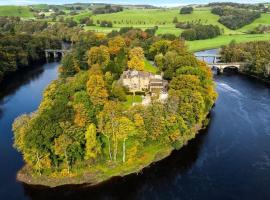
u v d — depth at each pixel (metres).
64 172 137.50
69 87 174.88
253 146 166.12
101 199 129.50
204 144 166.50
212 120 193.25
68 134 136.12
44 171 139.00
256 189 135.38
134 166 144.50
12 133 180.62
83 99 154.50
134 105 162.88
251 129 183.25
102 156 145.88
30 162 138.00
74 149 137.25
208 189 134.88
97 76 162.88
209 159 154.50
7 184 136.50
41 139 132.50
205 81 197.50
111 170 141.25
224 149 163.00
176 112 162.00
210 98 194.62
